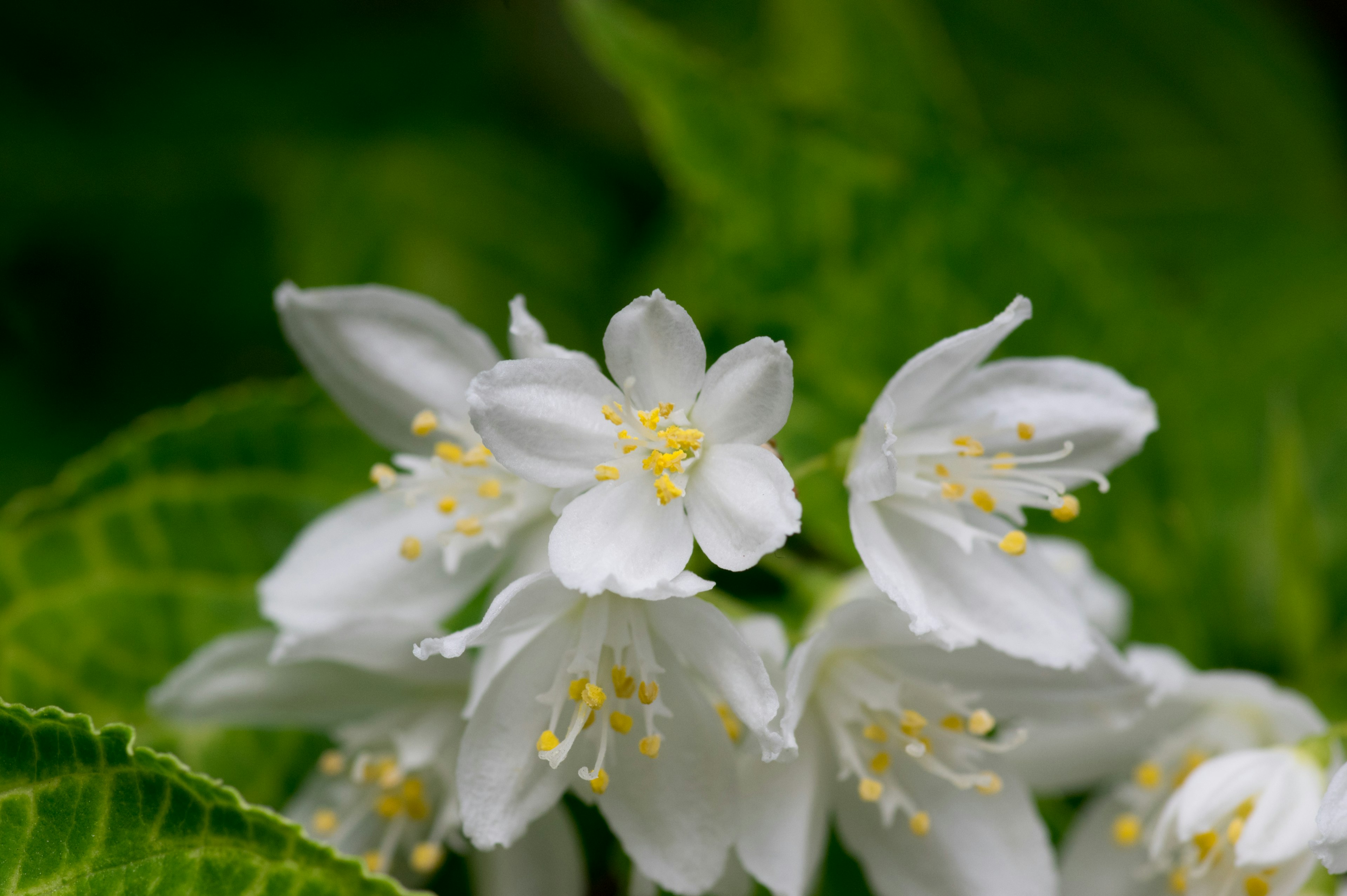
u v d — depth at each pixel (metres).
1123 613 0.22
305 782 0.21
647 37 0.22
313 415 0.22
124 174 0.24
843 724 0.20
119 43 0.24
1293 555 0.22
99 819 0.19
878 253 0.22
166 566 0.21
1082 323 0.23
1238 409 0.23
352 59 0.24
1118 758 0.21
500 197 0.24
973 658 0.20
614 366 0.19
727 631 0.19
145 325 0.23
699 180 0.22
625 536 0.19
